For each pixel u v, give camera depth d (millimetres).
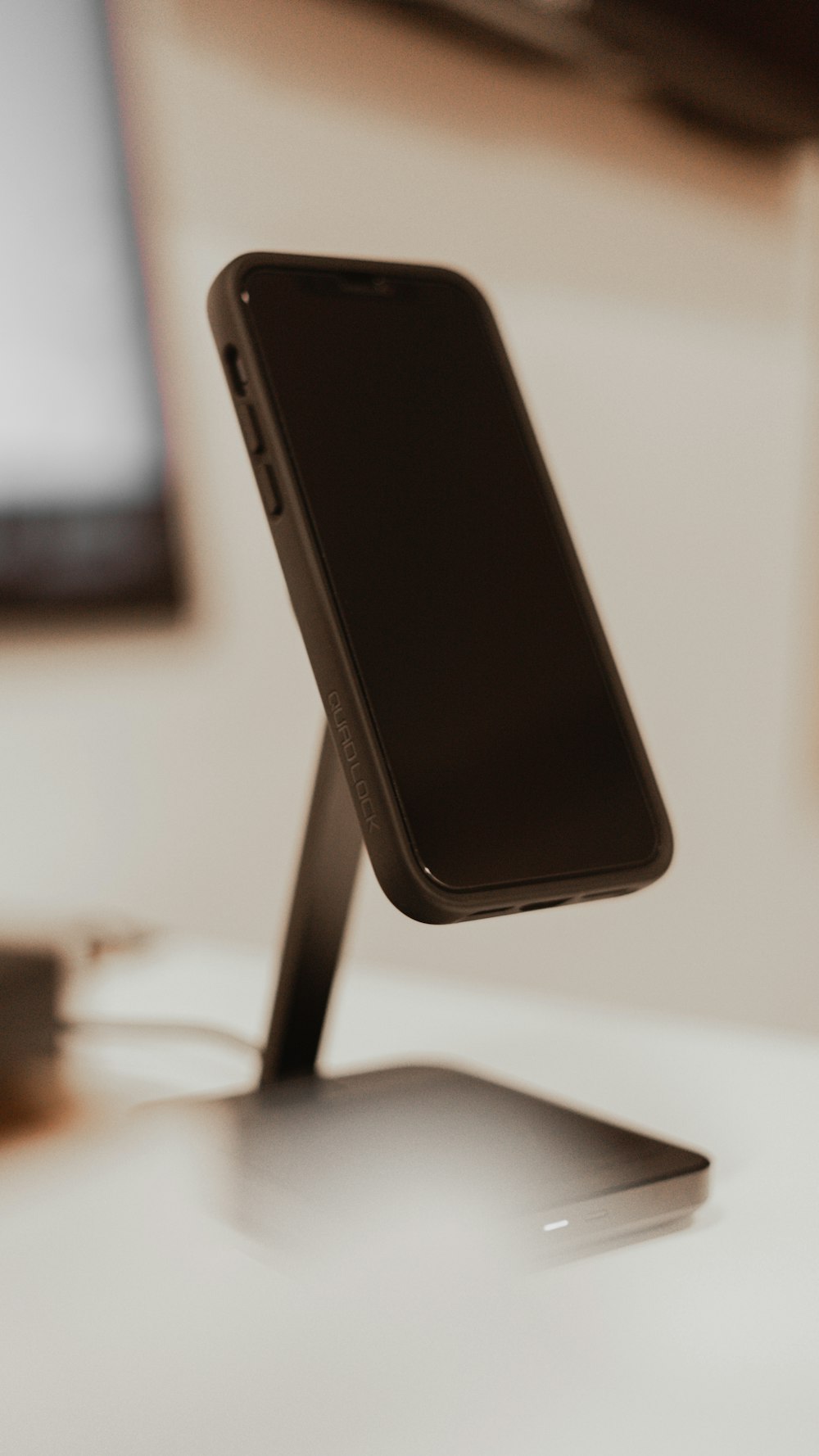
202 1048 619
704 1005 1702
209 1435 422
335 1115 513
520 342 1320
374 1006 649
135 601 940
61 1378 437
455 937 1289
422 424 517
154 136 945
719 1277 465
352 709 480
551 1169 480
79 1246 484
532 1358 440
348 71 1105
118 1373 438
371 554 497
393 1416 426
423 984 681
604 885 497
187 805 1039
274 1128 505
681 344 1589
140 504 938
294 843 1145
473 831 485
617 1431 421
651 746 1583
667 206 1538
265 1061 543
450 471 517
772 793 1863
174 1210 500
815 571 1935
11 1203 504
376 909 1201
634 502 1525
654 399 1545
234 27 1005
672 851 510
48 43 855
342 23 1096
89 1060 607
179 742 1026
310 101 1075
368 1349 444
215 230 1012
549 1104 522
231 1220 488
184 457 988
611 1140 497
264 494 500
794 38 881
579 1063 585
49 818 935
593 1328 448
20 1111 561
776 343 1801
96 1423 425
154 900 1019
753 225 1724
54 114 860
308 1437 421
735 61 842
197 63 979
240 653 1071
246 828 1095
